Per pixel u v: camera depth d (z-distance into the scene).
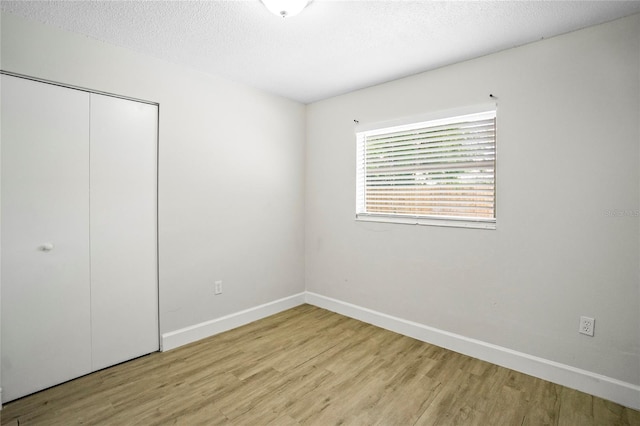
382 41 2.11
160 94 2.40
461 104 2.40
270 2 1.61
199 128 2.63
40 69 1.87
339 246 3.28
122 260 2.26
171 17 1.83
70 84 1.99
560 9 1.73
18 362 1.86
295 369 2.20
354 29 1.96
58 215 1.98
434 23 1.89
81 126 2.06
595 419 1.70
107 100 2.16
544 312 2.08
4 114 1.79
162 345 2.44
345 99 3.18
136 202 2.31
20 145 1.84
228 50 2.25
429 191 2.64
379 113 2.91
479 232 2.34
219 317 2.82
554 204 2.03
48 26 1.90
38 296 1.92
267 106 3.15
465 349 2.41
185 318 2.59
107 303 2.20
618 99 1.82
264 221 3.17
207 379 2.07
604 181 1.87
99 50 2.10
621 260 1.83
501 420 1.70
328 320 3.11
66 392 1.92
